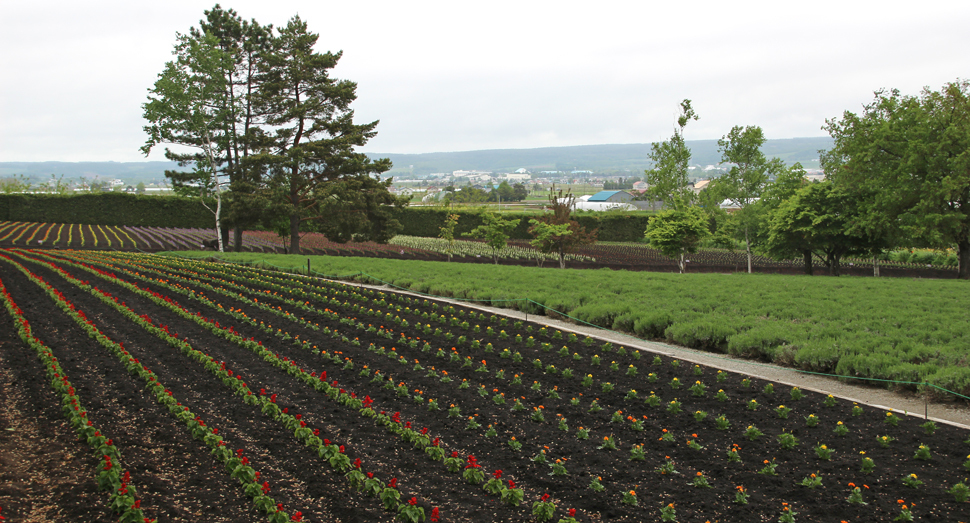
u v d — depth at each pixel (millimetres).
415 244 58344
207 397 9492
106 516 5594
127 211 60344
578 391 10234
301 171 42688
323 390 9930
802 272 43719
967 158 29203
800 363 11789
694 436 7875
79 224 58250
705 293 19406
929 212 31234
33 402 8820
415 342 13258
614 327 15672
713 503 6273
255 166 40344
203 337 13875
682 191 45938
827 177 42062
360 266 28500
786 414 8852
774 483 6730
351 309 17953
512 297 18875
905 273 43250
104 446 6797
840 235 35188
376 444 7762
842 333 13250
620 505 6230
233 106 44125
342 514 5883
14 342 12555
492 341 14109
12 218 56969
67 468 6617
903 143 32000
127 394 9414
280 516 5543
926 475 6875
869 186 33219
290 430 8117
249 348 12820
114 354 11820
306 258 33094
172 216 61938
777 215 37188
